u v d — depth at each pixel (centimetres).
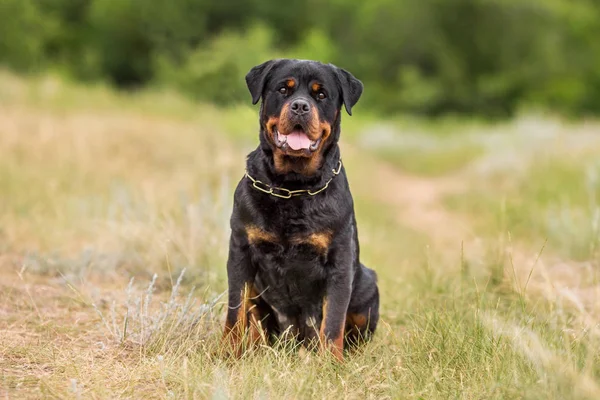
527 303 549
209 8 4606
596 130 1944
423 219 1305
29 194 1012
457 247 914
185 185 1118
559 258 797
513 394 377
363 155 2206
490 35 5369
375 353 496
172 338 486
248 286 494
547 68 5353
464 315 524
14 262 698
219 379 407
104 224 829
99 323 534
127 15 4200
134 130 1798
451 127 3669
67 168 1238
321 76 501
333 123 504
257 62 2961
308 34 4769
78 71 4131
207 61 3033
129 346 485
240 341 482
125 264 709
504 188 1377
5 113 1780
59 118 1856
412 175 2181
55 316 551
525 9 5384
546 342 432
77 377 416
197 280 641
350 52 5400
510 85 5284
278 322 535
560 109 5216
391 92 5206
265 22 4894
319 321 520
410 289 662
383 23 5356
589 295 621
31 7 3778
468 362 432
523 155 1611
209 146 1512
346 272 485
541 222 972
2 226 827
